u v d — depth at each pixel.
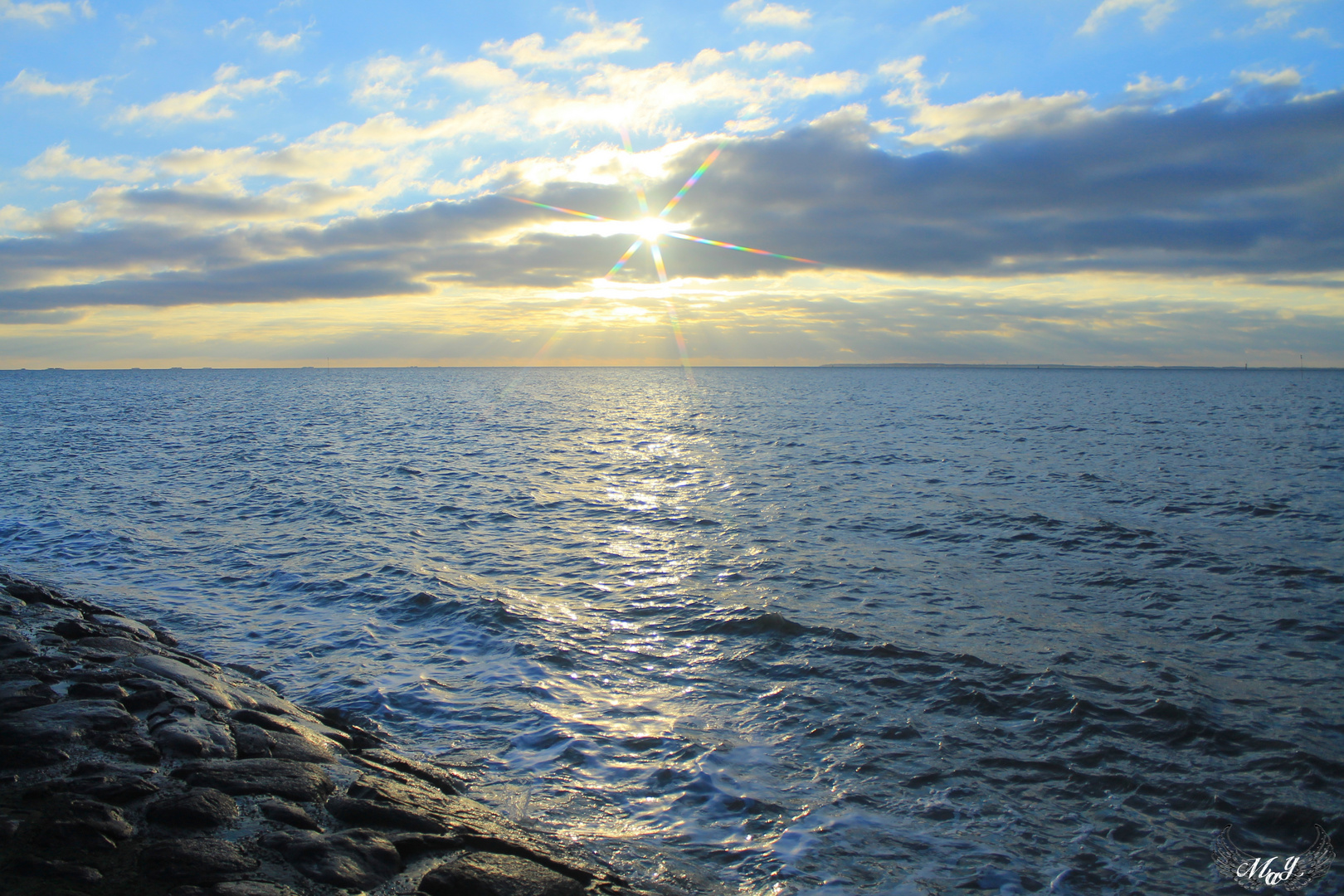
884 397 120.12
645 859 6.88
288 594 15.84
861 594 15.88
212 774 7.21
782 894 6.43
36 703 8.54
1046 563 18.41
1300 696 10.84
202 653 12.46
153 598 15.55
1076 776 8.62
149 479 31.88
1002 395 128.62
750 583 16.69
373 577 16.94
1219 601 15.42
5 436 49.41
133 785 6.77
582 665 12.01
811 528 22.47
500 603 14.82
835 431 57.31
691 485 31.25
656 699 10.79
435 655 12.45
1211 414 75.12
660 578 17.11
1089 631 13.62
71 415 72.69
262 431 56.69
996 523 22.89
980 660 12.02
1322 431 54.06
